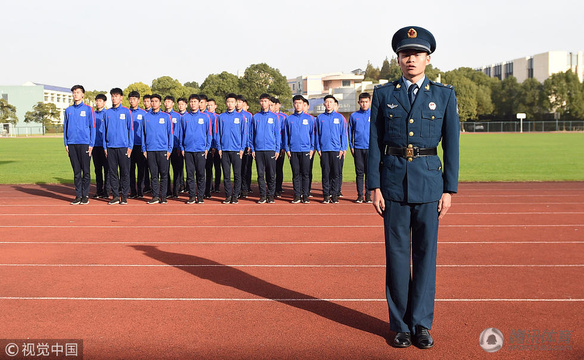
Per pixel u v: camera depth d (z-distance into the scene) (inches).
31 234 320.2
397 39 161.8
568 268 240.8
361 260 256.8
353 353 154.9
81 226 346.0
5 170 773.9
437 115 161.6
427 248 164.2
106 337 166.4
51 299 201.9
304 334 168.6
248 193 525.0
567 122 2854.3
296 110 450.9
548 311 187.0
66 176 683.4
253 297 203.5
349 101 3206.2
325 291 210.7
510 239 301.7
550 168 763.4
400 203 164.2
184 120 454.0
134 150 490.3
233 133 445.4
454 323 177.0
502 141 1680.6
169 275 232.5
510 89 3041.3
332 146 444.5
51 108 3312.0
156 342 162.4
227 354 153.7
